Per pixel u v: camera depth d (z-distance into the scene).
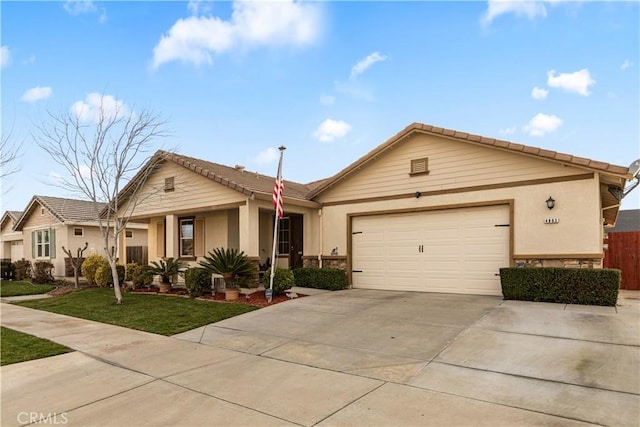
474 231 10.80
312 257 13.84
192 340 7.32
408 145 12.02
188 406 4.34
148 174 14.25
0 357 6.32
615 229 22.58
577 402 4.14
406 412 4.04
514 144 9.90
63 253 19.72
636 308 8.27
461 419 3.85
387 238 12.40
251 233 12.11
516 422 3.76
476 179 10.77
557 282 8.94
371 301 10.06
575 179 9.37
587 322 7.07
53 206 20.88
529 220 9.91
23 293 15.44
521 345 6.01
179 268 14.02
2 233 25.92
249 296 11.19
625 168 8.62
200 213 14.80
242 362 5.94
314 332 7.43
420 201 11.70
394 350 6.16
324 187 13.47
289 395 4.59
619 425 3.67
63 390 4.91
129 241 22.94
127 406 4.38
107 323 8.99
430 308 8.86
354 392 4.62
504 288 9.55
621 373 4.83
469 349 5.98
